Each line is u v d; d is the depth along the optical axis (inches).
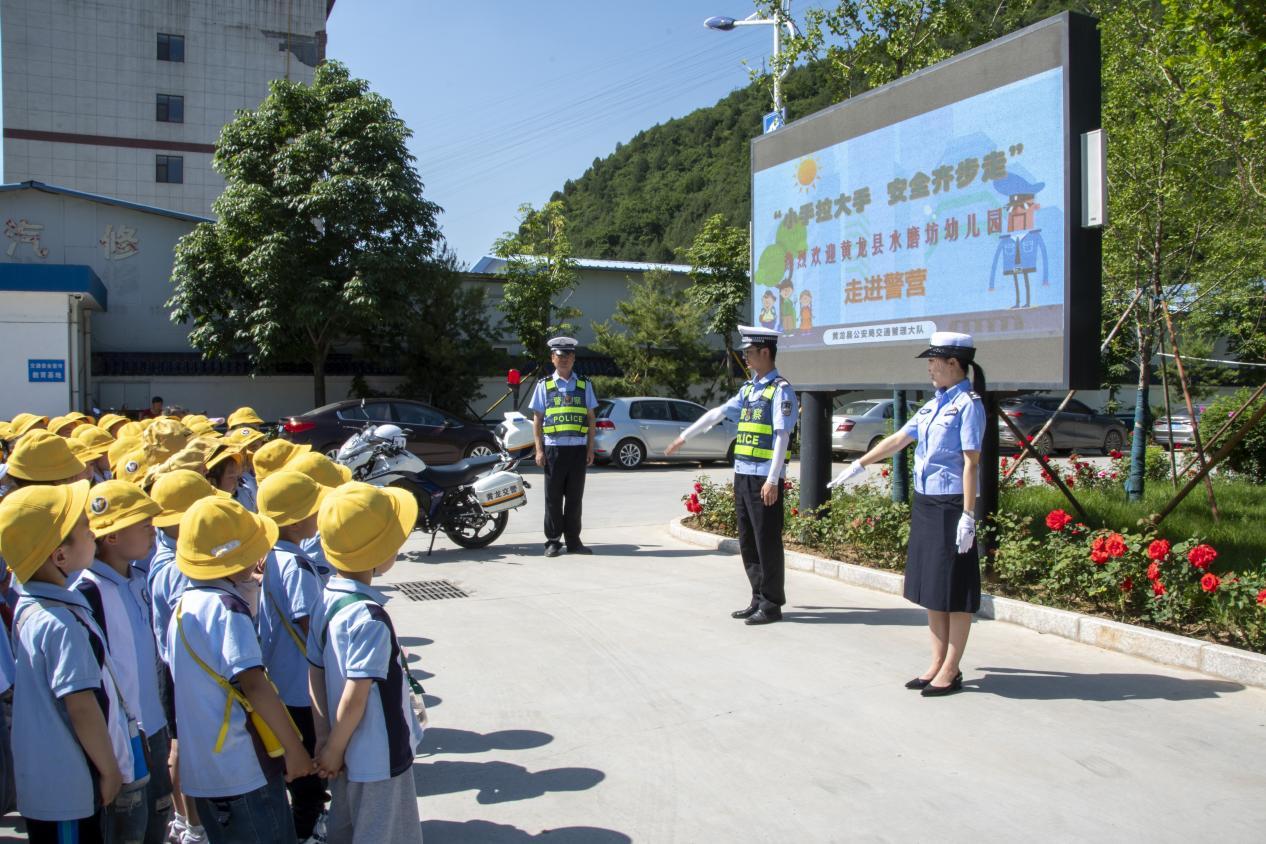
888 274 314.3
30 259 875.4
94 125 1443.2
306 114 821.9
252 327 791.7
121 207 895.7
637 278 1085.1
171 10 1475.1
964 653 222.1
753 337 256.7
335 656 108.6
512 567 337.1
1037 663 213.6
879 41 483.2
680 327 941.2
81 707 102.8
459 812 147.6
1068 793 148.9
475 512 363.3
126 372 868.6
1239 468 496.1
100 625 118.6
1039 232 259.4
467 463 369.7
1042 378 258.5
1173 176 412.5
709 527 391.2
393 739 110.7
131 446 227.6
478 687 205.2
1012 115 267.9
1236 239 461.4
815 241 348.8
